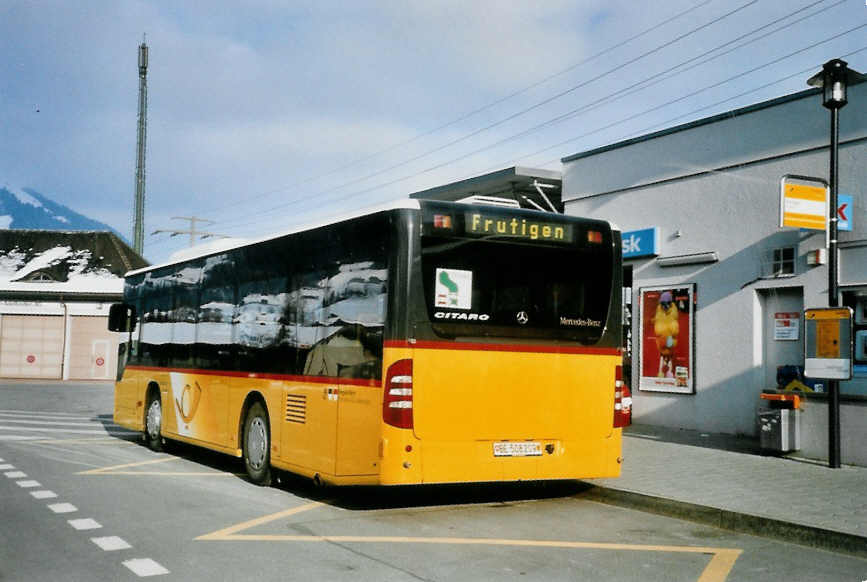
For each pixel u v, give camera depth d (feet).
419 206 27.30
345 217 29.66
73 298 138.92
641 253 52.01
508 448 27.89
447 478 26.86
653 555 22.74
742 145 46.44
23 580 19.36
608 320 30.07
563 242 29.43
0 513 27.76
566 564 21.43
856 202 40.06
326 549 22.71
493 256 28.25
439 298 27.17
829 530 24.08
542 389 28.58
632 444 43.65
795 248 43.09
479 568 20.79
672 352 50.29
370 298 27.68
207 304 40.60
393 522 26.86
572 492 32.99
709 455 39.96
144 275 50.06
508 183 60.85
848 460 37.37
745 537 25.62
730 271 46.75
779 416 39.42
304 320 31.63
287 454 31.83
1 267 147.23
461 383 27.25
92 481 35.22
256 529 25.43
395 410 26.32
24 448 47.75
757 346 45.37
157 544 23.21
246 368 35.86
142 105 188.65
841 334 35.65
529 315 28.58
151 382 47.21
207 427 39.37
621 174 54.39
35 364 138.00
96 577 19.66
